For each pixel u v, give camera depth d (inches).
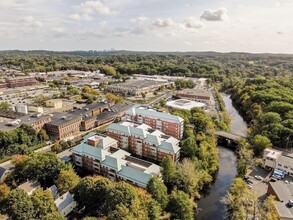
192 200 3686.0
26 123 5723.4
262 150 5093.5
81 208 3282.5
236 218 3186.5
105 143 4534.9
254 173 4443.9
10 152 4901.6
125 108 7869.1
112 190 2972.4
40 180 3727.9
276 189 3649.1
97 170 4239.7
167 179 3848.4
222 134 6053.2
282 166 4443.9
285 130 5413.4
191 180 3759.8
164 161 3976.4
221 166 4913.9
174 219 3139.8
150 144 4768.7
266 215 3166.8
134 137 4972.9
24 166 3870.6
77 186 3361.2
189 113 6668.3
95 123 6825.8
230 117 7632.9
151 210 2962.6
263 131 5669.3
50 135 6013.8
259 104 7849.4
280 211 3159.5
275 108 6860.2
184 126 5787.4
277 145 5418.3
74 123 6269.7
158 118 5787.4
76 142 5531.5
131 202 2854.3
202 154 4589.1
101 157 4160.9
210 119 6392.7
